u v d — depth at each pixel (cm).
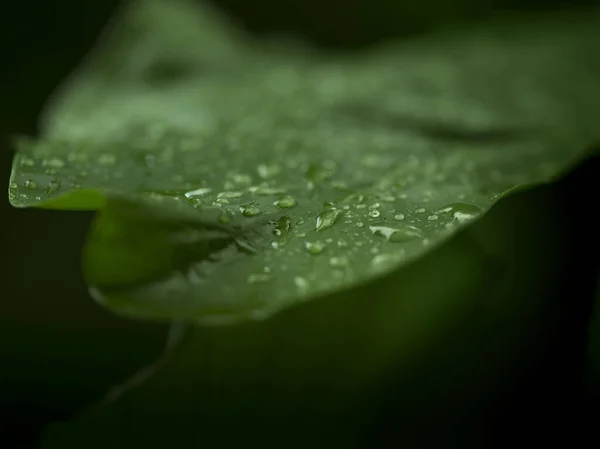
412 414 37
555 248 41
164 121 44
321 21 94
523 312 40
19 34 78
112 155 38
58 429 35
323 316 37
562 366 39
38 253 58
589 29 70
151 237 34
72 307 51
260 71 60
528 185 35
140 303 33
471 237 39
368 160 39
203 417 35
